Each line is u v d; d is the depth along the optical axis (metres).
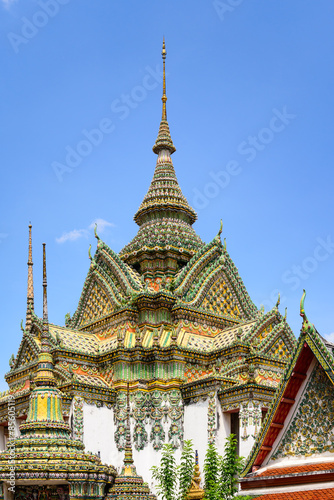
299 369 24.31
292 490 22.75
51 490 29.91
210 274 54.19
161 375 47.53
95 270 55.22
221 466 35.44
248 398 42.59
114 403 47.09
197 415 45.25
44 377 31.59
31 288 57.41
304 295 24.19
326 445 23.44
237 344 47.28
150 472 45.16
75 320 56.09
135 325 51.09
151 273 55.47
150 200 60.38
